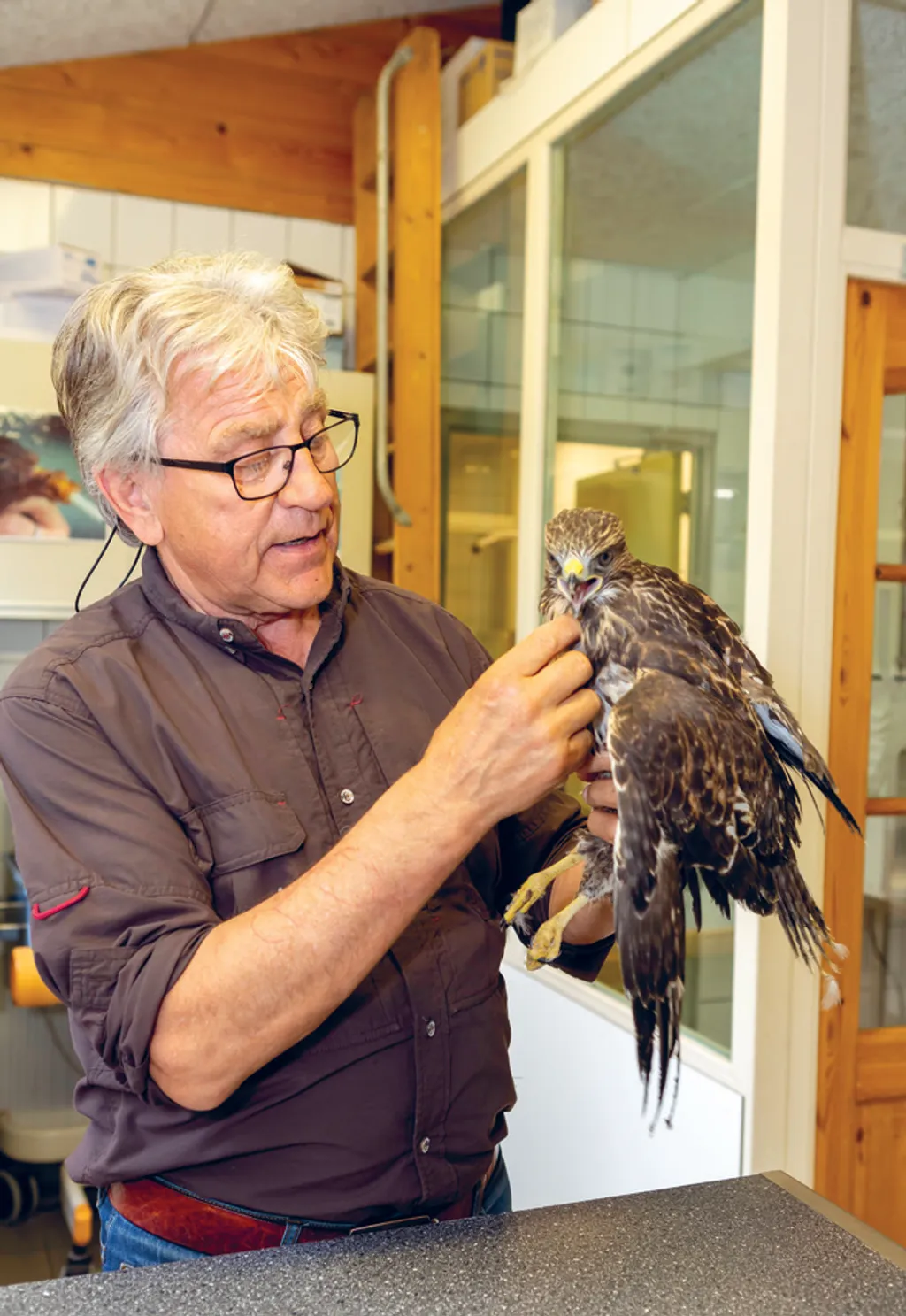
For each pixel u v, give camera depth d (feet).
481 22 10.77
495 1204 3.51
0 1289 2.41
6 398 8.51
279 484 3.22
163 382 3.16
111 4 8.81
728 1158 6.15
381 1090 3.12
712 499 6.57
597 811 3.21
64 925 2.82
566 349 8.27
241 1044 2.68
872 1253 2.57
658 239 7.11
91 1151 3.18
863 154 6.09
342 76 10.69
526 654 2.75
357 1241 2.62
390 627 3.86
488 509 9.46
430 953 3.25
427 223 9.52
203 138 10.34
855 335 6.12
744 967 6.06
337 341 10.06
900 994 6.53
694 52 6.69
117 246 10.16
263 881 3.15
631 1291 2.40
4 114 9.77
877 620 6.40
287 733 3.35
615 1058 7.10
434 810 2.68
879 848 6.44
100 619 3.41
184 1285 2.43
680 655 3.20
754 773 2.95
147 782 3.10
